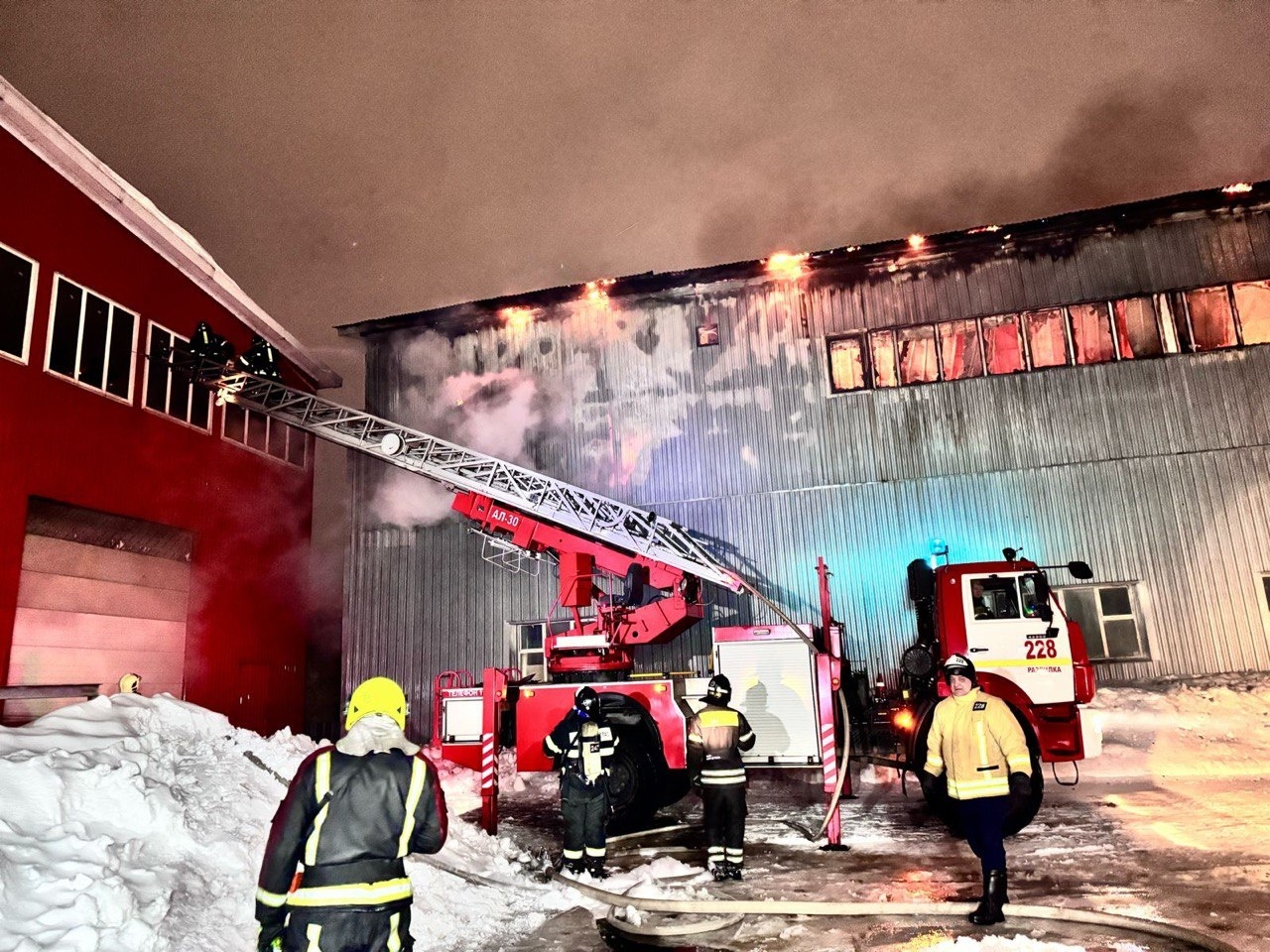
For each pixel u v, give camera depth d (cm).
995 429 1394
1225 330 1353
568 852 653
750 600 1409
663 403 1523
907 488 1405
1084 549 1324
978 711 510
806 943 480
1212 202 1374
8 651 1009
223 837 528
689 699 875
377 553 1580
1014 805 495
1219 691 1192
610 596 1164
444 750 941
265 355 1385
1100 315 1398
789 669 816
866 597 1380
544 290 1572
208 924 443
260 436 1605
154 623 1284
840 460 1438
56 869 410
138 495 1252
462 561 1545
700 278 1529
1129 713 1164
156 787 520
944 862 651
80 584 1147
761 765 798
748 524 1445
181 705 715
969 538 1365
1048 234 1434
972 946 446
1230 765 1042
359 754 275
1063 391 1384
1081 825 754
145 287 1295
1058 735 800
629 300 1573
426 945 495
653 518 1155
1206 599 1273
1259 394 1321
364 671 1538
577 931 525
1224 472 1306
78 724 593
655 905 544
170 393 1346
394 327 1650
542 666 1480
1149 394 1355
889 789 1040
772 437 1470
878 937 481
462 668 1503
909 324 1459
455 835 719
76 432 1139
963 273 1457
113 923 393
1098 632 1300
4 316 1040
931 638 951
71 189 1159
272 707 1559
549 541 1208
